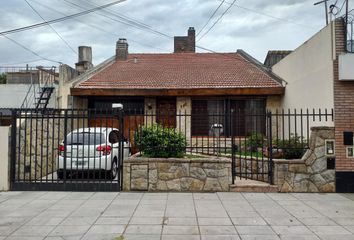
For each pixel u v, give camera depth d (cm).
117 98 1433
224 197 737
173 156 834
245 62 1722
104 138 948
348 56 773
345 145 783
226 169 797
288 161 790
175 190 795
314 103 949
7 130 810
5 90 1830
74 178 916
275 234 505
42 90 1562
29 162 917
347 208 648
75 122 1280
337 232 514
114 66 1680
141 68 1641
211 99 1391
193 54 1891
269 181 815
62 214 608
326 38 852
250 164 923
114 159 974
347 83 789
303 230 523
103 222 562
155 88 1345
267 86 1326
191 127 1378
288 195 757
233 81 1407
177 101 1387
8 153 808
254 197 738
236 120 1377
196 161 797
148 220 573
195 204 678
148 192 789
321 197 738
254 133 1165
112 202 694
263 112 1374
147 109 1405
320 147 792
